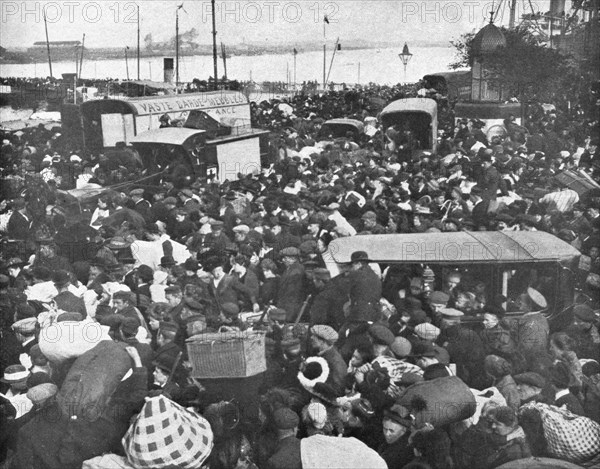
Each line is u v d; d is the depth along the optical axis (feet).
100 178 53.78
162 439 33.50
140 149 54.34
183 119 55.47
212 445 34.63
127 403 34.71
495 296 37.86
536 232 41.37
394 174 50.34
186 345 37.47
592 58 51.34
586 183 48.24
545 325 36.45
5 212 49.90
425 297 37.68
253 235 43.57
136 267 43.21
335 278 39.14
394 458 32.50
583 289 38.63
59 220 49.32
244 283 40.65
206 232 45.37
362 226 44.45
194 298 39.60
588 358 36.50
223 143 55.47
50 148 56.03
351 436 33.50
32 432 33.12
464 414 32.19
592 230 42.88
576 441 32.17
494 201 46.39
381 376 33.50
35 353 36.68
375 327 35.27
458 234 40.70
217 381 36.40
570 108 51.93
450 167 50.31
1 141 55.06
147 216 48.37
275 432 33.42
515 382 34.55
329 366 34.40
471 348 35.55
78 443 33.17
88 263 43.09
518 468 31.55
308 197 47.93
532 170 50.11
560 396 34.37
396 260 38.73
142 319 39.11
